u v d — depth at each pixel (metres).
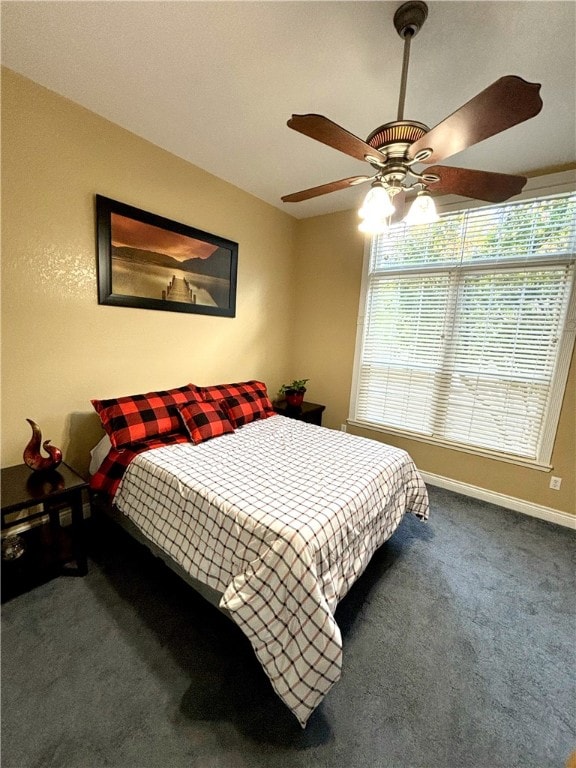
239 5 1.31
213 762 1.07
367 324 3.42
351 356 3.55
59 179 1.93
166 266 2.53
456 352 2.93
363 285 3.37
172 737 1.13
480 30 1.37
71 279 2.05
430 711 1.25
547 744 1.16
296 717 1.17
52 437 2.09
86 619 1.56
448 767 1.09
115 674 1.32
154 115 2.04
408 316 3.16
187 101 1.91
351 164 2.58
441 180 1.52
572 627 1.64
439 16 1.32
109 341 2.29
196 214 2.69
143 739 1.12
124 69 1.68
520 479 2.72
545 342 2.54
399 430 3.30
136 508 1.87
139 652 1.41
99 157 2.08
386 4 1.28
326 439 2.44
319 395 3.86
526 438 2.69
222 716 1.20
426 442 3.16
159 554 1.81
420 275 3.04
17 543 1.69
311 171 2.71
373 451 2.22
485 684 1.35
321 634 1.17
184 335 2.77
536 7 1.27
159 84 1.78
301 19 1.36
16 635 1.46
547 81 1.63
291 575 1.23
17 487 1.68
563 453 2.54
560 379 2.49
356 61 1.57
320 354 3.79
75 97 1.90
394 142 1.31
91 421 2.26
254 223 3.23
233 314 3.15
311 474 1.83
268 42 1.48
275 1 1.29
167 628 1.54
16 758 1.05
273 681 1.19
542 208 2.49
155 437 2.22
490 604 1.76
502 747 1.14
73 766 1.04
